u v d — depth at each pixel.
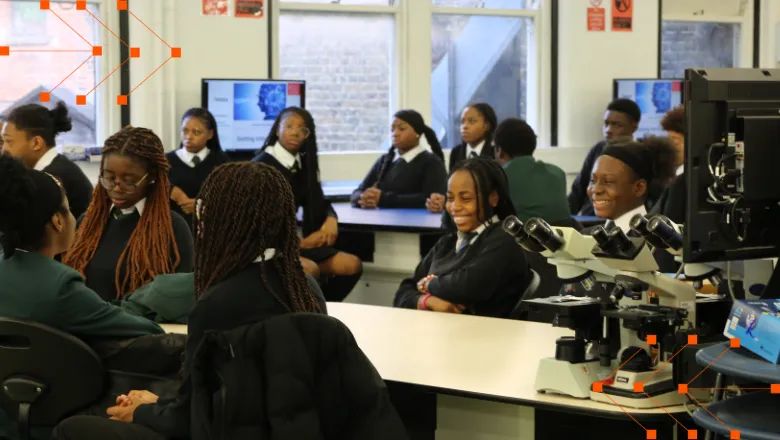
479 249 3.25
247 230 1.91
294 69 7.05
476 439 2.32
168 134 6.42
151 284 2.95
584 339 2.20
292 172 5.05
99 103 6.42
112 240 3.06
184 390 1.91
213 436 1.78
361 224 5.24
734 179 2.08
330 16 7.11
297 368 1.81
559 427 2.21
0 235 2.31
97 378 2.21
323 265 5.10
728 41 8.38
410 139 5.95
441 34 7.47
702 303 2.28
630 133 6.70
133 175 2.96
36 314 2.24
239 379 1.78
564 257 2.24
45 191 2.29
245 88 6.36
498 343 2.72
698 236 2.07
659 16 7.86
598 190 3.25
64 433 2.04
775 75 2.14
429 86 7.40
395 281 5.28
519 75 7.76
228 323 1.87
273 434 1.78
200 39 6.55
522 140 5.11
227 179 1.93
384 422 1.87
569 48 7.64
